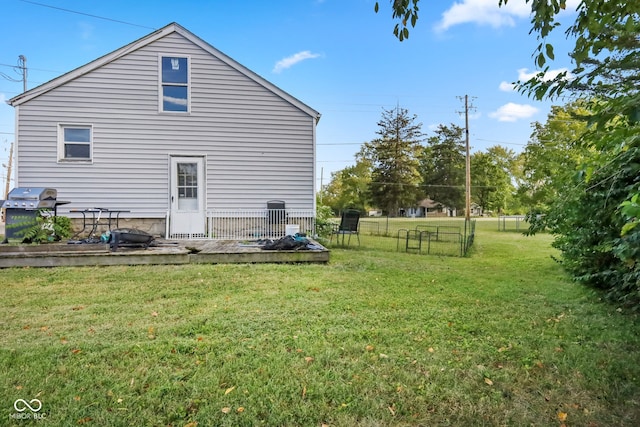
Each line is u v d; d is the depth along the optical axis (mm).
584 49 1992
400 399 2107
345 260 6906
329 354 2654
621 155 2416
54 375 2326
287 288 4625
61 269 5594
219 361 2537
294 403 2061
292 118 9445
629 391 2197
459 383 2279
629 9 1790
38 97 8391
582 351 2750
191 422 1894
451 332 3123
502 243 11914
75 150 8609
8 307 3781
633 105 1529
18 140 8305
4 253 5836
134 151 8766
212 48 9031
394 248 9906
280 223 9211
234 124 9195
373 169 40875
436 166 45719
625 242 2680
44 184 8414
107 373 2359
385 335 3033
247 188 9258
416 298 4207
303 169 9508
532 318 3539
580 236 4578
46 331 3105
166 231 8781
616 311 3797
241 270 5645
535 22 2033
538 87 2021
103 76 8617
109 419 1899
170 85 8930
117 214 8156
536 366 2506
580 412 2006
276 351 2707
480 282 5172
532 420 1939
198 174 9070
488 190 43156
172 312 3631
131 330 3129
